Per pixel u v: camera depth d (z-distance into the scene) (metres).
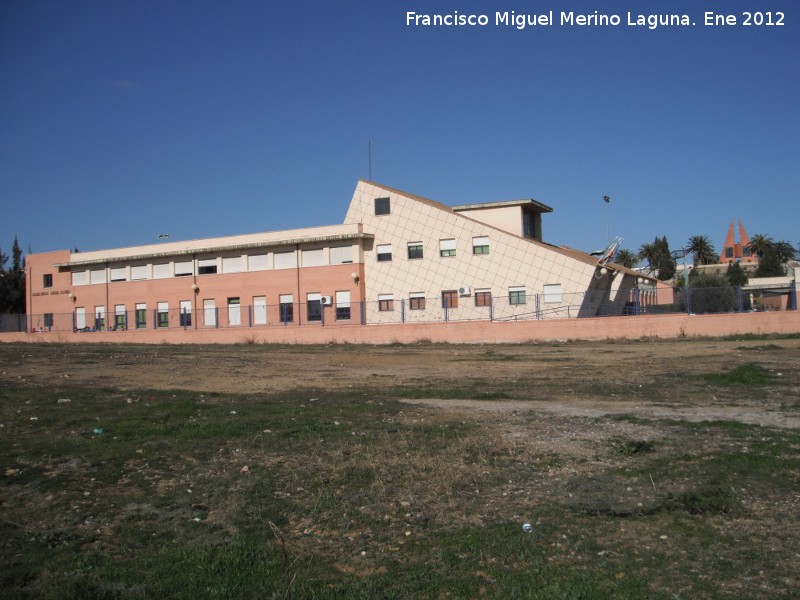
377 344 38.78
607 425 11.16
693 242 111.88
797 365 19.19
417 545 6.17
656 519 6.59
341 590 5.22
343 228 47.62
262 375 21.19
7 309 72.69
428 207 45.94
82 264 56.16
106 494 7.79
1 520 6.84
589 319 34.03
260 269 50.00
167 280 53.06
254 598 5.11
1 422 12.18
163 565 5.70
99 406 13.95
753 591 5.02
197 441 10.38
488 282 43.72
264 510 7.14
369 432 10.98
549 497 7.42
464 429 11.09
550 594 5.02
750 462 8.31
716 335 31.48
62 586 5.19
